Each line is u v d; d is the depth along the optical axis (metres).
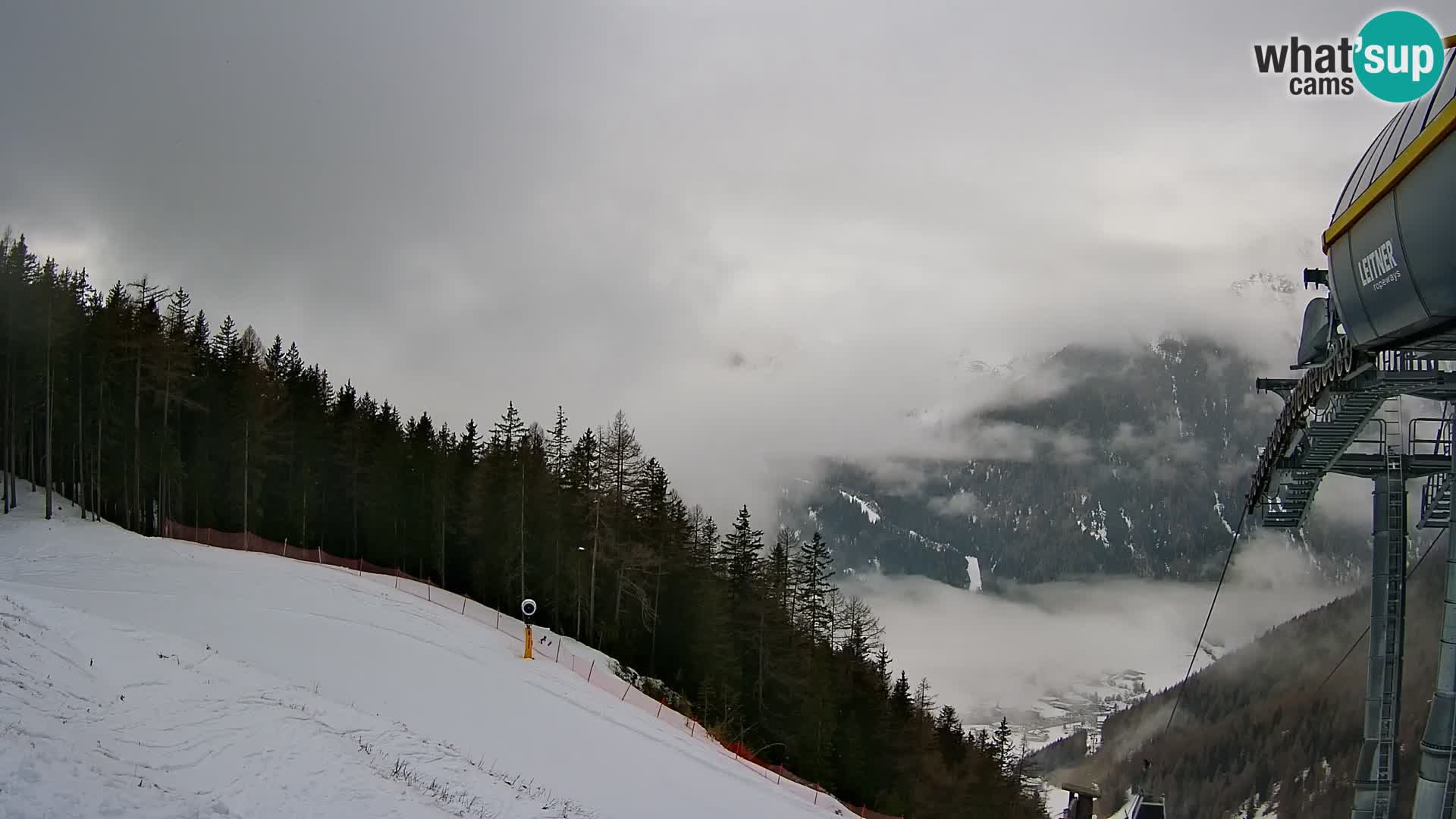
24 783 11.90
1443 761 21.33
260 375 59.97
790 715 55.28
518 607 56.47
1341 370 23.09
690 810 24.48
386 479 64.25
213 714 17.75
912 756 60.41
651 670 56.88
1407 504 26.59
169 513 57.94
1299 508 31.25
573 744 26.78
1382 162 17.77
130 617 27.33
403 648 31.66
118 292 57.88
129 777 13.51
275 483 63.00
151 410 57.88
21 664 16.62
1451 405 22.56
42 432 57.88
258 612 31.83
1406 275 16.42
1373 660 26.97
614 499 57.03
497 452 63.75
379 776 17.23
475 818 17.06
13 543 40.59
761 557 65.00
